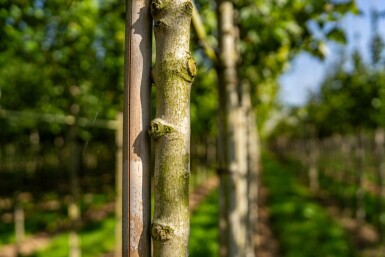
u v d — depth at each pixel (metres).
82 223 10.90
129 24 1.08
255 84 5.45
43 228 10.91
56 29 4.42
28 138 11.70
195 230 9.52
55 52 4.70
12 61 5.66
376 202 12.35
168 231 1.02
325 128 16.14
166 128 1.02
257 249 8.96
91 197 15.30
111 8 4.00
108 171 20.11
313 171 17.00
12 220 11.69
